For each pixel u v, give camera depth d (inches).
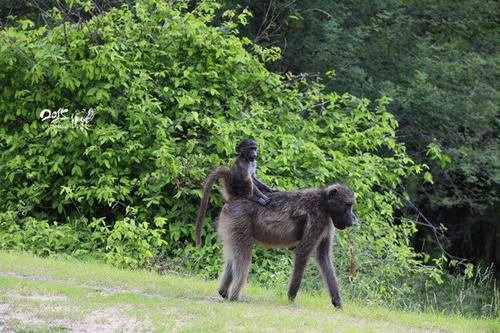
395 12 1285.7
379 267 860.6
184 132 938.1
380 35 1280.8
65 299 516.7
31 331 429.7
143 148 892.6
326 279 590.2
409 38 1290.6
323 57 1243.8
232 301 571.5
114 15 985.5
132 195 909.2
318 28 1280.8
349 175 891.4
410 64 1289.4
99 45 923.4
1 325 440.8
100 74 893.8
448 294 978.7
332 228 592.1
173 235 861.2
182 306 522.9
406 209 1307.8
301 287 797.2
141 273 700.0
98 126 895.1
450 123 1256.2
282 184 861.2
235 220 577.6
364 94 1251.2
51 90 933.2
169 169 853.8
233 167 587.2
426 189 1363.2
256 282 804.6
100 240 865.5
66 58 925.8
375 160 935.7
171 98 908.0
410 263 932.6
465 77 1270.9
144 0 987.9
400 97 1226.6
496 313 816.9
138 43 938.1
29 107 942.4
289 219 578.2
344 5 1322.6
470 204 1288.1
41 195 910.4
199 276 791.7
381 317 576.1
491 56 1310.3
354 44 1261.1
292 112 998.4
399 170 950.4
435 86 1232.8
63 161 905.5
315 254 597.0
